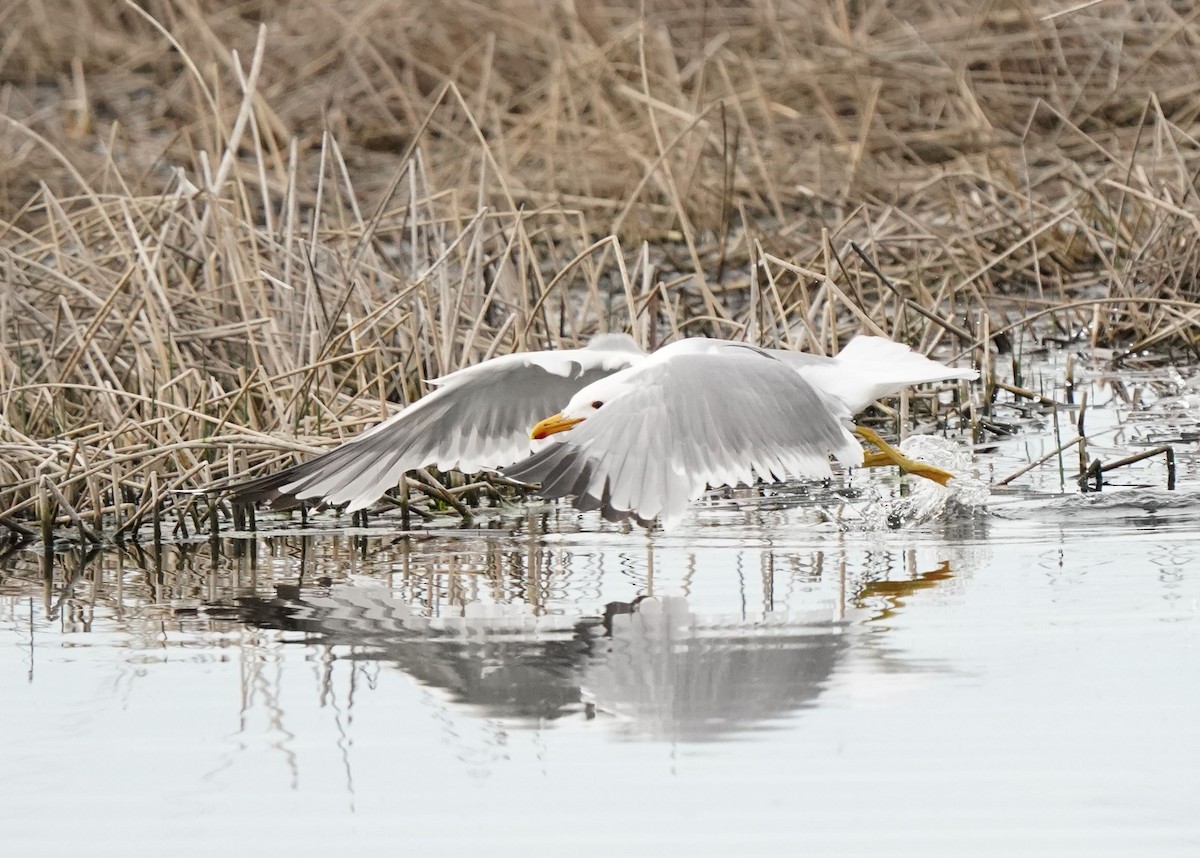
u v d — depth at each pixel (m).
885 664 8.05
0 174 20.91
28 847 6.46
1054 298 17.78
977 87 23.11
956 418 14.25
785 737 7.22
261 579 10.25
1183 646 8.11
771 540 10.70
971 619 8.67
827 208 20.28
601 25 25.03
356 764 7.14
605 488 8.01
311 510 12.26
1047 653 8.07
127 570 10.67
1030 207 18.19
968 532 10.66
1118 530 10.50
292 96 25.02
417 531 11.52
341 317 14.58
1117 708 7.39
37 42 28.22
